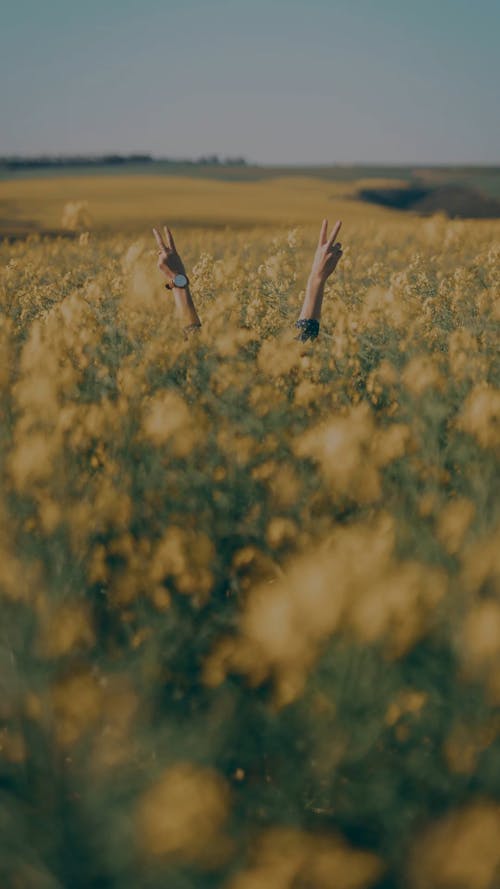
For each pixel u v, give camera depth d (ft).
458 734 5.83
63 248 43.19
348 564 5.46
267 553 8.59
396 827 5.54
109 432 10.84
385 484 9.43
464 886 4.85
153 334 17.22
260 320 20.62
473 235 45.34
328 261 17.58
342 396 13.08
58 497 8.60
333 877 4.92
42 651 6.08
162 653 7.43
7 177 244.22
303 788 5.97
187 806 4.56
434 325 19.74
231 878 4.87
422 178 235.81
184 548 8.34
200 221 135.23
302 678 5.66
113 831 5.14
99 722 6.17
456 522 7.69
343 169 266.77
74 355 16.03
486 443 9.70
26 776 5.72
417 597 6.17
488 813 4.99
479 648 5.67
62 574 7.66
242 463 10.05
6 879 5.10
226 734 6.32
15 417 12.11
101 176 248.11
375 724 5.85
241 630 7.90
